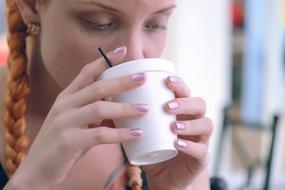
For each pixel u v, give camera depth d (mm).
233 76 3838
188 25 3520
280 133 3848
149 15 957
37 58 1168
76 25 973
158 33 1014
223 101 3789
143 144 890
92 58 983
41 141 906
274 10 3820
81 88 909
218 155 2611
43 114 1206
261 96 3898
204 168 1071
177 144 920
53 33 1002
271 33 3844
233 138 2662
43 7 1020
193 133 970
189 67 3576
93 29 977
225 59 3768
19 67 1144
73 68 1004
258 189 2688
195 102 949
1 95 1225
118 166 1215
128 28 962
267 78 3885
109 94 866
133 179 1188
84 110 864
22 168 929
